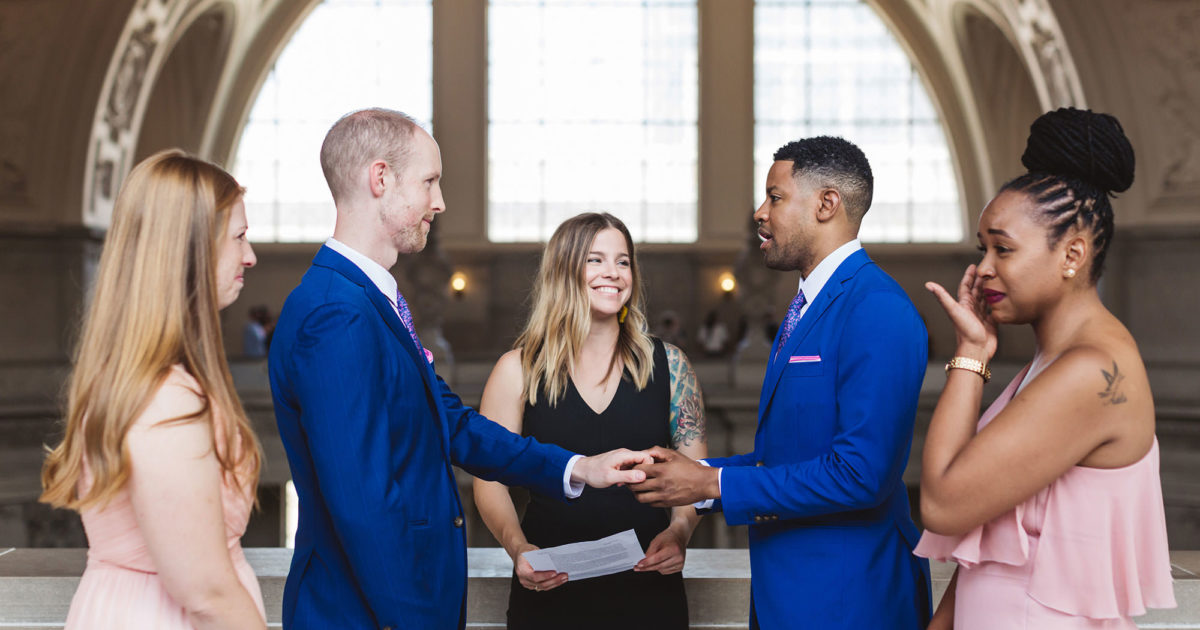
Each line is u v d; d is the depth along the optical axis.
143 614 1.39
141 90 13.98
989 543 1.45
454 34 18.91
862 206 1.92
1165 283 11.22
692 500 1.86
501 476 2.01
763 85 19.42
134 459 1.32
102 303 1.40
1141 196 11.32
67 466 1.39
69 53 12.24
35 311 12.29
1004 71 17.80
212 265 1.45
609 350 2.26
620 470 1.92
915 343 1.77
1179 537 9.41
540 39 19.36
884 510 1.87
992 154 18.55
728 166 19.11
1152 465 1.40
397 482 1.62
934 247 19.12
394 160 1.74
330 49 19.19
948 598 1.63
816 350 1.86
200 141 18.34
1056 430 1.34
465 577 1.77
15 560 2.55
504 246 18.88
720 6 19.11
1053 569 1.39
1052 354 1.46
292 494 10.41
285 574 2.42
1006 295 1.46
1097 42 11.46
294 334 1.63
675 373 2.30
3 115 12.11
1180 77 10.98
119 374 1.35
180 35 15.28
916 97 19.39
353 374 1.58
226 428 1.44
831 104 19.42
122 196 1.43
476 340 18.83
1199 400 10.38
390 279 1.78
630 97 19.45
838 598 1.81
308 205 19.36
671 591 2.18
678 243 18.94
